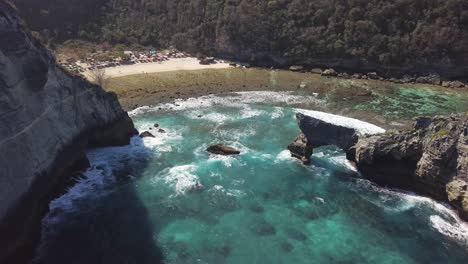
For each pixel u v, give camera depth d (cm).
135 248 3872
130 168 5288
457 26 9181
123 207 4475
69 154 4978
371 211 4441
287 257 3778
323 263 3706
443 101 7881
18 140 3931
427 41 9375
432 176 4522
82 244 3912
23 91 4109
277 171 5209
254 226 4194
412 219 4300
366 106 7619
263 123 6762
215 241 3975
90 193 4725
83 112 5441
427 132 4678
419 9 9688
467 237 4025
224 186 4875
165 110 7294
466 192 4191
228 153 5628
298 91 8394
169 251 3838
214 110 7325
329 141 5400
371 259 3759
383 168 4906
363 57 9694
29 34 4488
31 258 3750
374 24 9769
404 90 8531
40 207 4222
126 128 6131
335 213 4409
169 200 4606
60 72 5012
